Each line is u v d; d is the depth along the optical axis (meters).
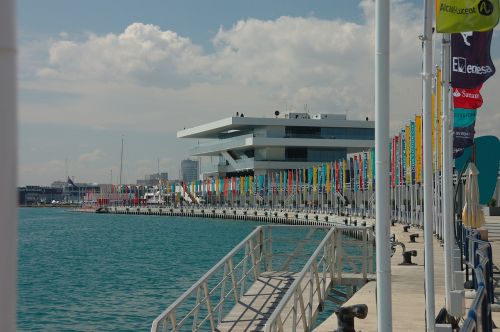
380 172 6.59
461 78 17.78
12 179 1.29
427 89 11.62
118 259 65.00
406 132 61.34
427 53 11.70
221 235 107.00
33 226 149.88
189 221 169.00
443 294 18.86
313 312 16.75
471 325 5.25
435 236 42.78
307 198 153.00
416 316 15.48
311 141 166.88
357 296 18.06
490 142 30.09
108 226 147.12
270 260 20.98
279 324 12.17
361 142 170.25
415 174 55.59
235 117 166.88
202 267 55.72
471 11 11.35
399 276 22.80
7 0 1.28
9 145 1.28
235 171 182.75
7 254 1.29
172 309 12.92
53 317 32.38
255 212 155.88
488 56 17.98
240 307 16.95
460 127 22.94
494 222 55.56
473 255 18.77
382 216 6.61
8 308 1.29
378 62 6.58
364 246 20.39
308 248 66.06
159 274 50.62
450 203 15.63
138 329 29.38
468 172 29.19
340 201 115.00
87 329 29.52
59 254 72.38
